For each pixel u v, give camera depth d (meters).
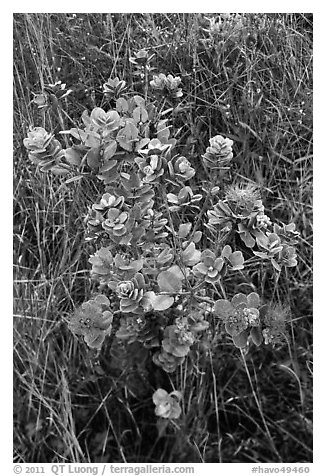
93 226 1.12
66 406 1.24
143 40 1.43
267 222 1.18
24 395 1.26
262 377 1.29
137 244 1.16
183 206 1.18
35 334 1.28
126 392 1.23
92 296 1.30
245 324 1.08
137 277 1.07
